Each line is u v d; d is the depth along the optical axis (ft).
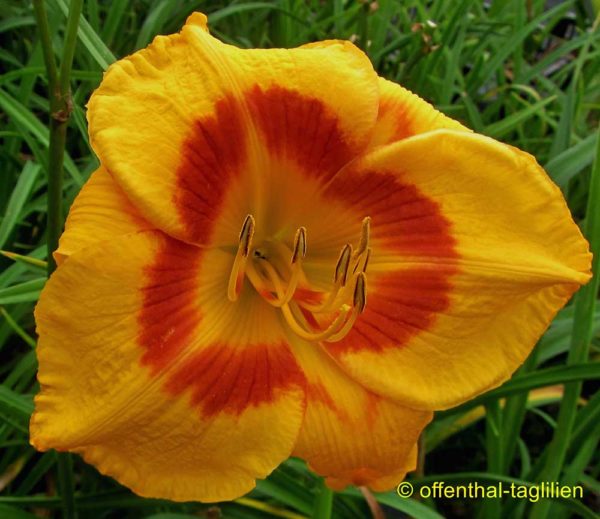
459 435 1.27
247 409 0.69
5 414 0.93
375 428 0.73
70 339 0.63
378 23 1.47
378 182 0.73
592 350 1.22
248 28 1.51
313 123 0.71
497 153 0.71
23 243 1.24
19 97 1.12
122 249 0.64
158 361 0.66
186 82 0.67
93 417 0.63
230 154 0.69
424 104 0.76
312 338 0.71
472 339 0.73
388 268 0.75
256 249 0.78
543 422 1.32
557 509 1.03
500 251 0.72
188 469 0.68
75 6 0.65
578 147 1.10
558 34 1.94
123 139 0.64
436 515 0.92
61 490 0.86
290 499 0.91
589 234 0.94
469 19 1.56
